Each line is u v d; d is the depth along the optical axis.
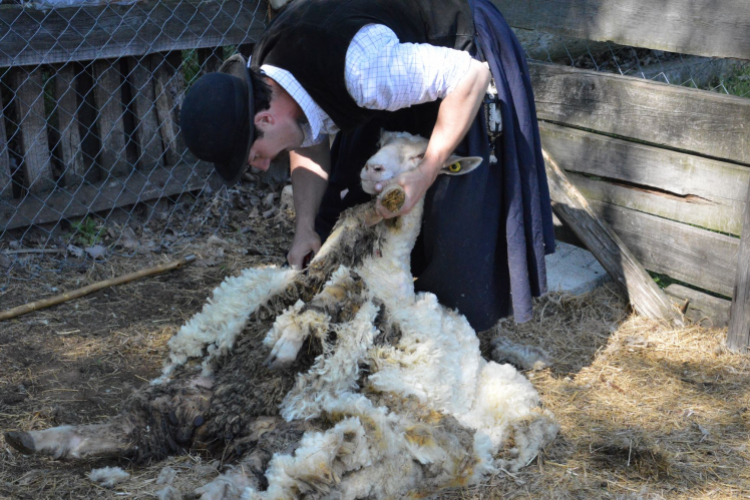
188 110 2.39
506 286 3.31
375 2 2.63
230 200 5.63
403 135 2.92
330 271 2.97
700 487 2.93
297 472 2.40
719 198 4.07
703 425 3.33
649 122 4.27
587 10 4.39
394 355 2.84
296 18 2.58
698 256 4.20
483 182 3.04
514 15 4.74
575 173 4.71
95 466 2.85
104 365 3.70
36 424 3.16
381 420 2.60
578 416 3.39
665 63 5.60
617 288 4.47
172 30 5.07
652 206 4.38
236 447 2.62
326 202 3.44
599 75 4.43
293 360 2.62
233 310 2.94
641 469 3.03
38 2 4.54
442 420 2.83
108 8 4.74
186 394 2.73
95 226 5.07
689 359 3.90
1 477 2.79
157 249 4.98
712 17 3.90
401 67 2.50
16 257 4.61
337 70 2.48
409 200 2.72
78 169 4.96
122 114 5.09
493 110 2.98
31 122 4.69
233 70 2.54
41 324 4.00
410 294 3.04
